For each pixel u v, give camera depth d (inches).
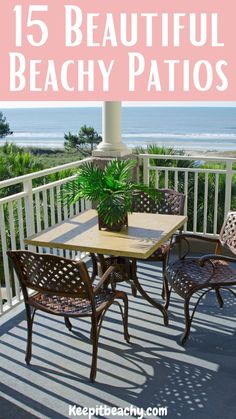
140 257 114.4
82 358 123.2
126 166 137.6
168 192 167.6
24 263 111.7
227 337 133.2
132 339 132.6
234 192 291.4
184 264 143.3
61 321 143.9
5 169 366.6
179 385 111.1
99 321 117.4
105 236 128.5
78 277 105.6
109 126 199.0
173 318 145.0
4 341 132.3
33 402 105.4
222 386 110.6
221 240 148.4
